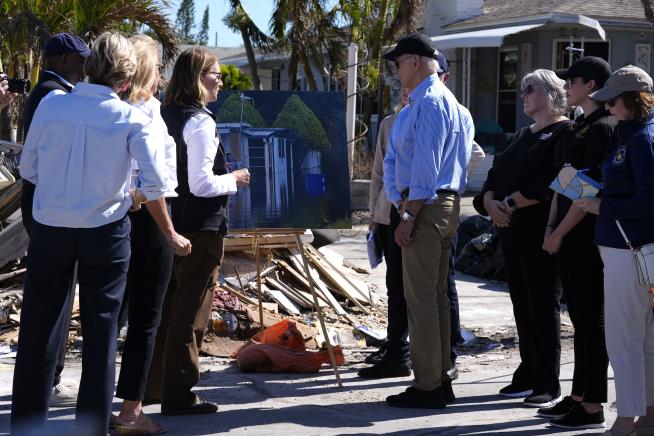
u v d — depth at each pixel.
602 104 9.54
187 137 9.29
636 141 8.38
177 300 9.66
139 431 8.96
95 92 7.88
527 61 42.19
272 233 11.28
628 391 8.73
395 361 11.82
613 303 8.70
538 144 10.33
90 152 7.75
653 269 8.38
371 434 9.34
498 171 10.76
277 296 15.23
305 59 42.59
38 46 23.02
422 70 10.10
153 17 23.81
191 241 9.48
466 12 45.59
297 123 11.15
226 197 9.76
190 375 9.75
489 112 44.59
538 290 10.38
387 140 12.77
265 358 11.93
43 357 8.01
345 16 40.09
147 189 7.93
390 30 39.56
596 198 8.83
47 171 7.85
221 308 13.81
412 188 9.76
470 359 13.32
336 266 17.80
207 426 9.46
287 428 9.48
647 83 8.48
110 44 7.97
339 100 11.28
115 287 7.99
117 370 11.68
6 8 22.94
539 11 41.25
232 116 11.00
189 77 9.47
